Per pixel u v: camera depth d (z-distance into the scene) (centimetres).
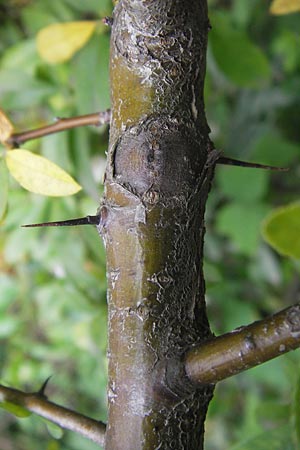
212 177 17
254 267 40
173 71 16
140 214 16
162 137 16
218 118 42
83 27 25
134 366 16
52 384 49
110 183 16
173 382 16
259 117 40
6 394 19
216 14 28
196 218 16
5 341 44
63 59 25
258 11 39
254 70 28
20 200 29
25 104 29
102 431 18
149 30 16
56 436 19
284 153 39
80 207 29
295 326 15
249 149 39
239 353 15
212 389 16
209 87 33
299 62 41
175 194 16
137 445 16
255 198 37
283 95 40
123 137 16
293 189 41
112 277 16
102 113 20
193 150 16
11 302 38
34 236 31
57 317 37
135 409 16
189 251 16
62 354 42
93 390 46
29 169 19
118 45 16
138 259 16
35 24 30
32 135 20
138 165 16
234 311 38
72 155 27
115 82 16
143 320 16
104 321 33
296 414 19
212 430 46
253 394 41
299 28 37
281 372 36
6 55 30
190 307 16
